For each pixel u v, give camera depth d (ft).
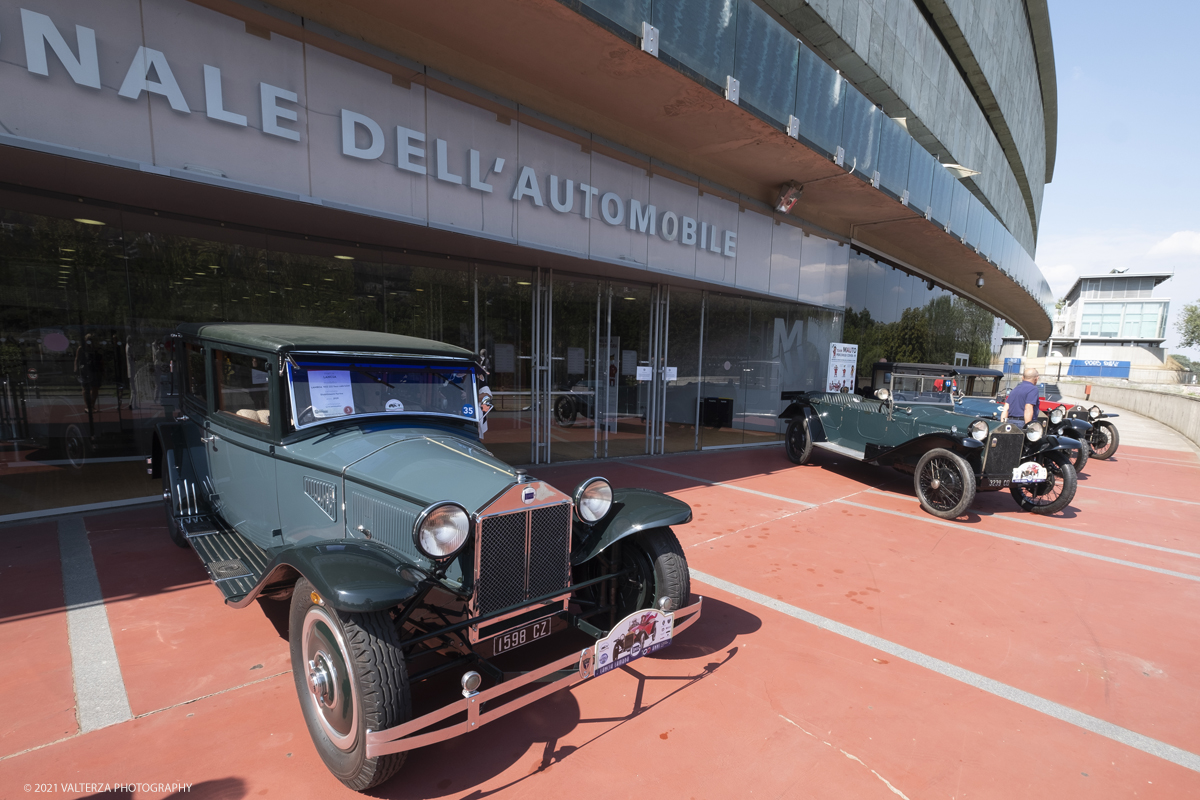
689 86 20.07
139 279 17.92
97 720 8.14
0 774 7.06
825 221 37.06
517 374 25.95
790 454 31.30
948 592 14.20
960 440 20.79
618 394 30.07
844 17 30.83
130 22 13.01
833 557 16.35
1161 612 13.48
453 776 7.44
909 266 48.57
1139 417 71.92
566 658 7.87
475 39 17.76
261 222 18.63
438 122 18.57
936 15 42.24
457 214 19.39
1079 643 11.83
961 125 48.06
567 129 21.93
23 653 9.76
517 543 8.43
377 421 10.50
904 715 9.13
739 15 20.79
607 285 28.81
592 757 7.89
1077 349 192.75
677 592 9.95
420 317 23.00
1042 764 8.11
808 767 7.84
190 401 13.87
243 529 11.87
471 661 7.97
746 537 17.89
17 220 16.02
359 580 6.82
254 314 19.76
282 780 7.22
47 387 16.98
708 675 10.09
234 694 8.87
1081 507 23.77
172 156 13.83
